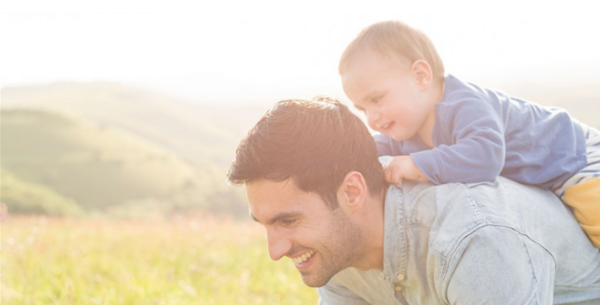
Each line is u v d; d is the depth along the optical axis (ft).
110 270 22.00
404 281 7.60
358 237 7.26
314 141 6.86
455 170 7.56
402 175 7.62
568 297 7.66
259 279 22.17
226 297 18.53
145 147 379.96
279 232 7.03
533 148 8.19
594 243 7.72
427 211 7.25
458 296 6.74
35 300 16.05
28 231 32.48
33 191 181.16
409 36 9.36
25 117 390.63
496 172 7.64
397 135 9.46
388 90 9.32
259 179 6.82
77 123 391.04
